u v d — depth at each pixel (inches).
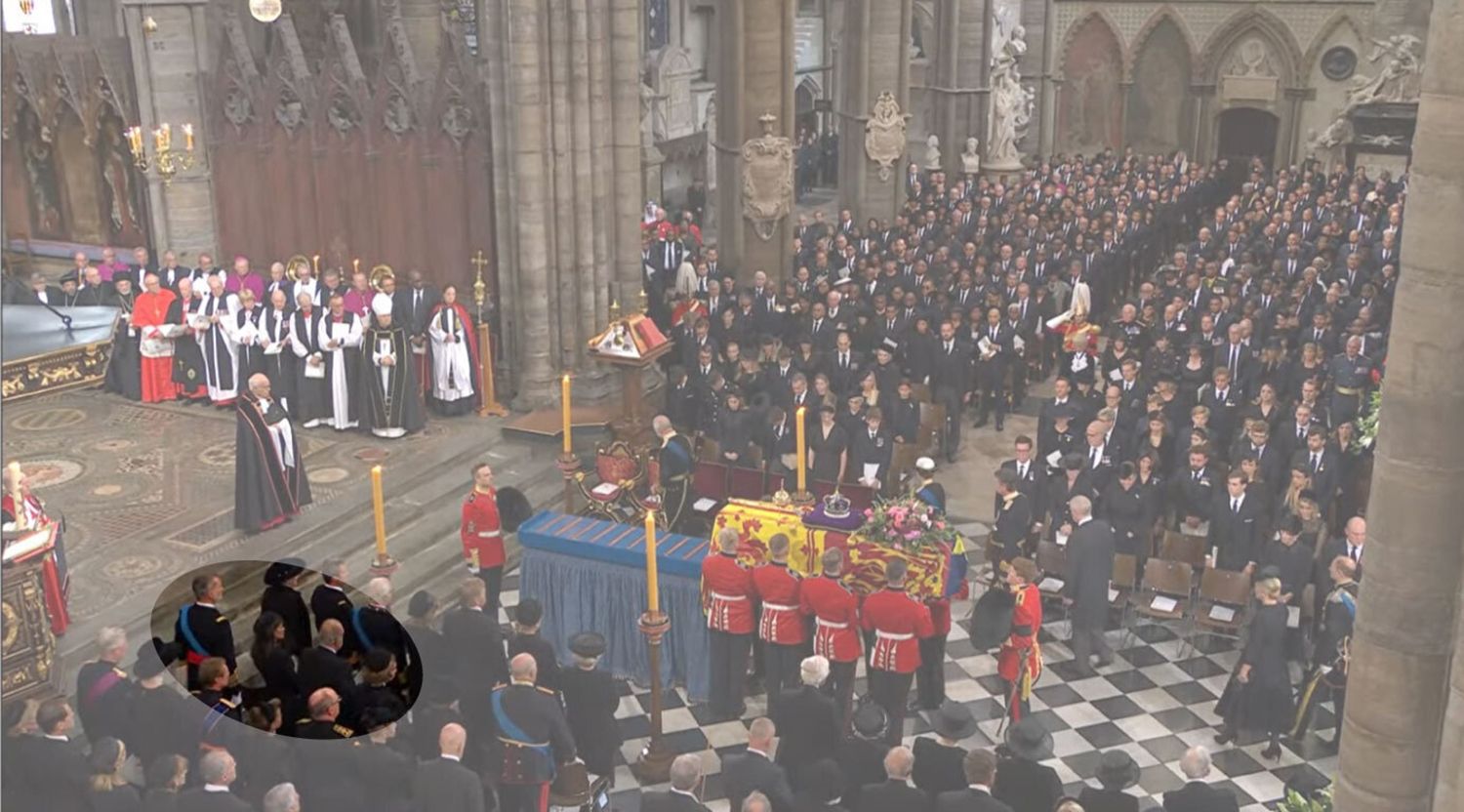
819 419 631.8
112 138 902.4
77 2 1035.9
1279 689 458.6
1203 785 350.6
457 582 591.5
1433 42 235.1
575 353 777.6
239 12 953.5
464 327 744.3
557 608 516.4
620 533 515.2
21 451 685.3
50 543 453.4
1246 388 703.1
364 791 362.3
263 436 587.8
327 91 808.9
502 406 770.2
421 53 961.5
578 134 747.4
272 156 842.8
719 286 859.4
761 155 947.3
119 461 676.1
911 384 759.7
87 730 390.3
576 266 767.7
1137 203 1195.3
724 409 657.6
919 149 1561.3
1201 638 546.9
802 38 1649.9
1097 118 1685.5
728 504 504.7
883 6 1104.2
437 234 796.0
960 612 574.2
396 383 711.7
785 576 465.1
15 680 432.1
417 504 641.6
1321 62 1557.6
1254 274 926.4
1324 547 488.4
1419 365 245.8
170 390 764.6
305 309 717.3
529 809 400.5
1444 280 239.8
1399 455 251.9
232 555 567.8
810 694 395.9
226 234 878.4
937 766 372.5
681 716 494.9
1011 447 775.7
